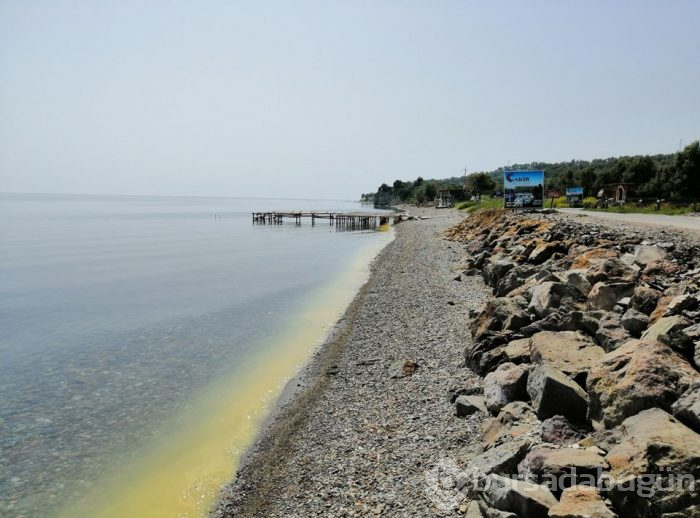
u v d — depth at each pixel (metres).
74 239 68.19
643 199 56.16
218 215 153.75
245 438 10.84
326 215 107.94
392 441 9.10
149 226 99.56
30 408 12.80
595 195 77.50
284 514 7.61
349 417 10.69
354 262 40.88
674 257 15.52
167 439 10.97
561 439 6.88
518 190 41.25
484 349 11.77
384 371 13.16
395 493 7.33
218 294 28.06
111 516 8.37
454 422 9.23
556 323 11.41
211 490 8.95
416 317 18.25
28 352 17.73
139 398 13.28
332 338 17.75
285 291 28.38
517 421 7.95
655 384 6.58
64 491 9.12
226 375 14.77
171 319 22.23
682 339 7.72
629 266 14.31
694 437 5.37
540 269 18.27
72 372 15.48
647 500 4.95
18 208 198.50
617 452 5.70
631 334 9.81
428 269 29.47
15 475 9.66
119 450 10.55
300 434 10.36
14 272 37.91
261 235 76.62
